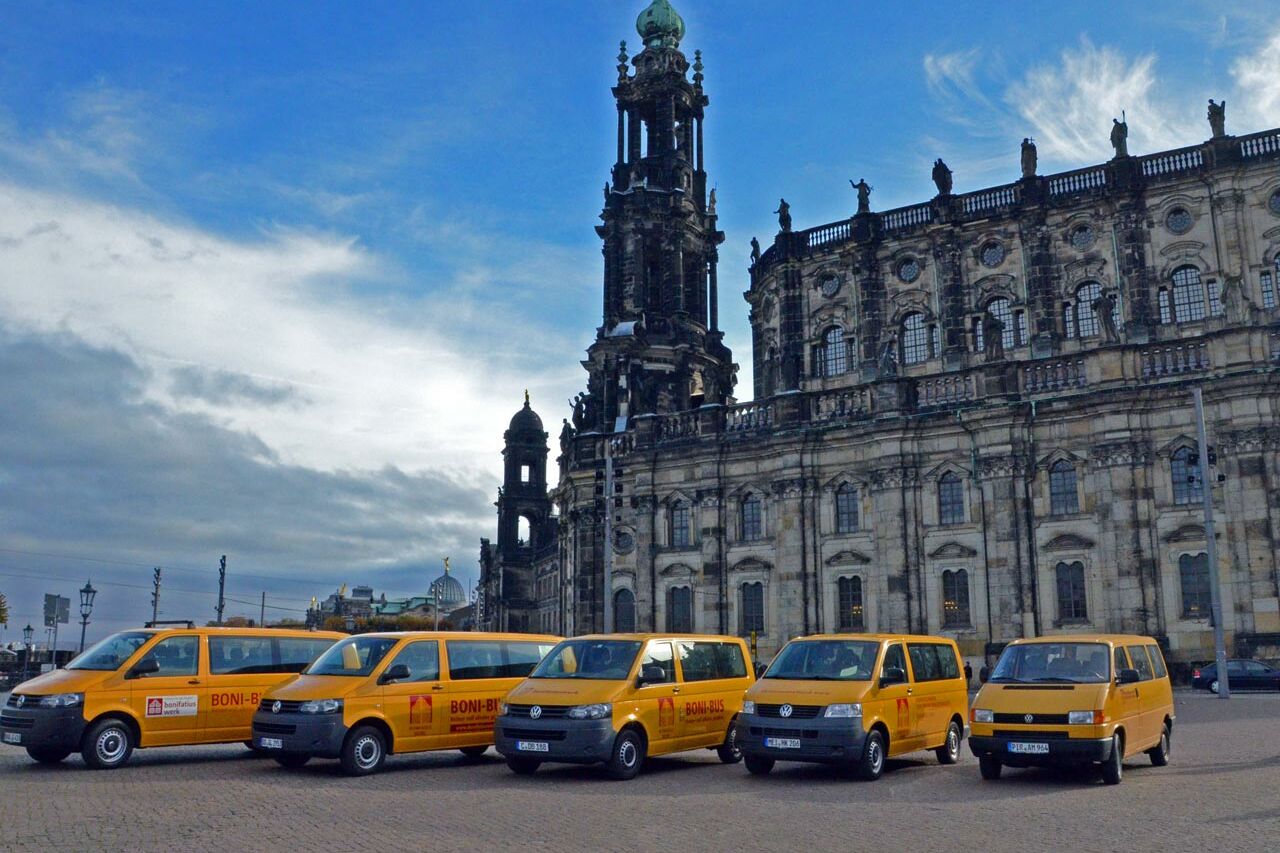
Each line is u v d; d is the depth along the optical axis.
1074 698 24.00
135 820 19.50
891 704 26.19
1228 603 54.59
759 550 68.56
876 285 75.12
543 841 17.47
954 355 71.12
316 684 26.80
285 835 18.02
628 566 74.31
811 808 20.92
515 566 132.38
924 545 62.53
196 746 34.25
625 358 81.25
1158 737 26.69
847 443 66.12
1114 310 67.25
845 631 64.56
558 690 26.05
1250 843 16.72
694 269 88.38
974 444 61.72
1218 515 55.31
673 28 90.94
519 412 137.88
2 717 27.84
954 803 21.45
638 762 25.94
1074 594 58.31
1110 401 57.91
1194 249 65.31
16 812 20.41
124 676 28.08
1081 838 17.47
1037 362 61.03
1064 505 59.44
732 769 27.50
